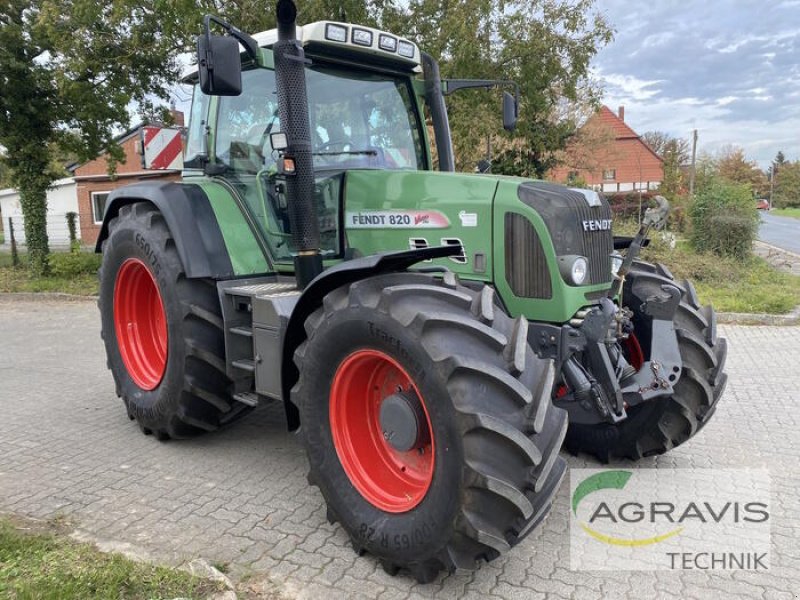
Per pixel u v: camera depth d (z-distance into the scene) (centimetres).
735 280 1102
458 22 1038
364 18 1042
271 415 484
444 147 444
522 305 320
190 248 377
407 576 271
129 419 477
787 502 339
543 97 1228
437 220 341
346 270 275
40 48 1273
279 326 326
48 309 1032
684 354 356
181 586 253
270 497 346
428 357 244
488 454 234
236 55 307
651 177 4250
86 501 342
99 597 240
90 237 2488
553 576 273
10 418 482
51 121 1344
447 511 241
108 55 1218
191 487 359
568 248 309
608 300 325
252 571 273
